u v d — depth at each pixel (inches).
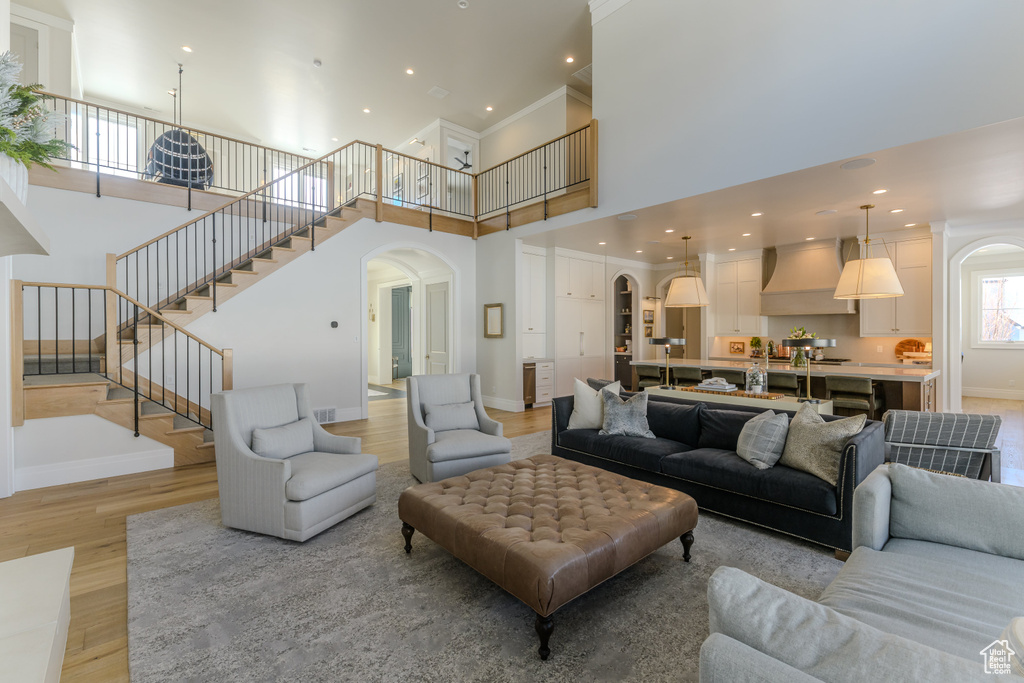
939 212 210.8
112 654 71.4
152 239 209.0
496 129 341.1
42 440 146.2
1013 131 124.8
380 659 70.2
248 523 111.9
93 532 114.5
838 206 200.8
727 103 171.6
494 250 291.1
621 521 84.7
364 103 312.5
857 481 98.3
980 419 102.0
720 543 109.0
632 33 201.6
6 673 41.4
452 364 299.3
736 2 168.4
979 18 122.0
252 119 336.8
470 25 229.0
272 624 78.4
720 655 31.0
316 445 135.8
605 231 255.3
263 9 216.7
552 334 307.1
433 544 108.8
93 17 222.7
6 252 60.6
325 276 243.1
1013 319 329.4
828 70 147.3
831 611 33.4
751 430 121.6
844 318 291.4
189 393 195.6
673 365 248.1
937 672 26.3
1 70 59.9
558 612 82.4
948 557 65.6
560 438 162.6
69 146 69.7
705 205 197.3
